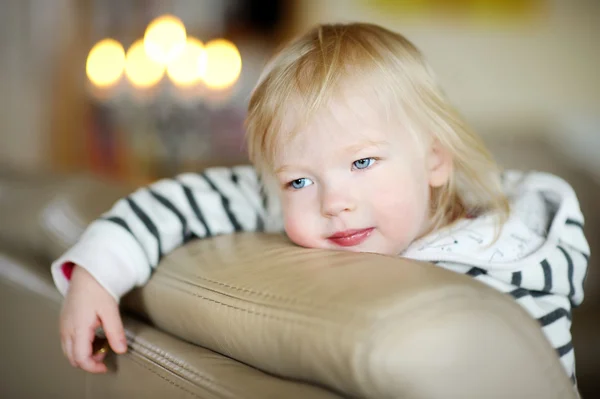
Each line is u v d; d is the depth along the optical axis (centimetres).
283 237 86
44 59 326
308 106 80
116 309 80
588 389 134
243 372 64
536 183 92
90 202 115
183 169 287
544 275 76
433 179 90
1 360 111
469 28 321
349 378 52
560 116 283
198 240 90
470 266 76
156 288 80
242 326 63
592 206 175
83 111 333
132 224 85
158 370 72
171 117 290
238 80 342
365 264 61
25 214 120
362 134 80
